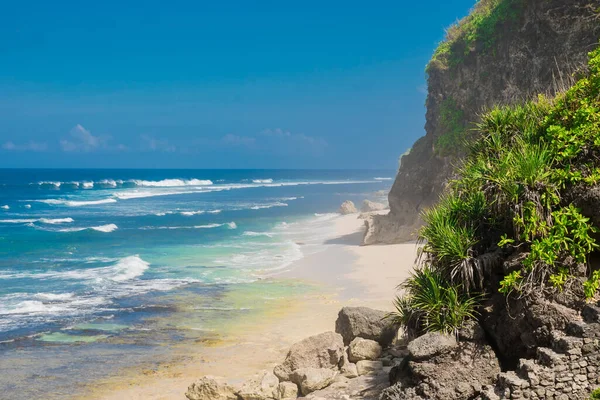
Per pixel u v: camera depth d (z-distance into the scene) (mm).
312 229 48125
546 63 28016
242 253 35188
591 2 26141
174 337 18297
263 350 16812
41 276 28328
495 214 11109
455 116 34344
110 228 49875
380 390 12164
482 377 10281
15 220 58438
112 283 26469
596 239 10148
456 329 10484
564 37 27141
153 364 15938
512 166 10797
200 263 31719
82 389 14250
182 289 25047
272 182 173125
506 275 10500
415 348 10336
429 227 11734
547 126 11555
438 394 10164
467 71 34094
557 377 9133
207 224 53094
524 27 29844
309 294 23719
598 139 10500
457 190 12633
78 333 18844
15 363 16109
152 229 49406
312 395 12570
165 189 126625
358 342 14141
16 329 19312
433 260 11562
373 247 35281
